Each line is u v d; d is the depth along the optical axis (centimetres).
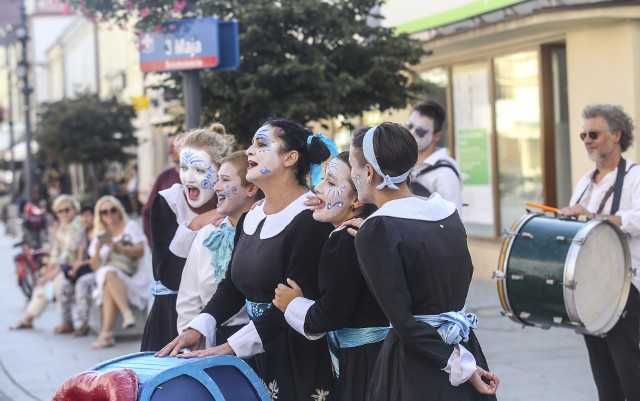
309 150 424
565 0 1000
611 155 559
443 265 352
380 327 388
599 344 558
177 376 367
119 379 355
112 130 2436
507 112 1242
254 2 894
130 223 998
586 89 1079
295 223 410
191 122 734
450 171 616
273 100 864
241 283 425
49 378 832
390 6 1384
